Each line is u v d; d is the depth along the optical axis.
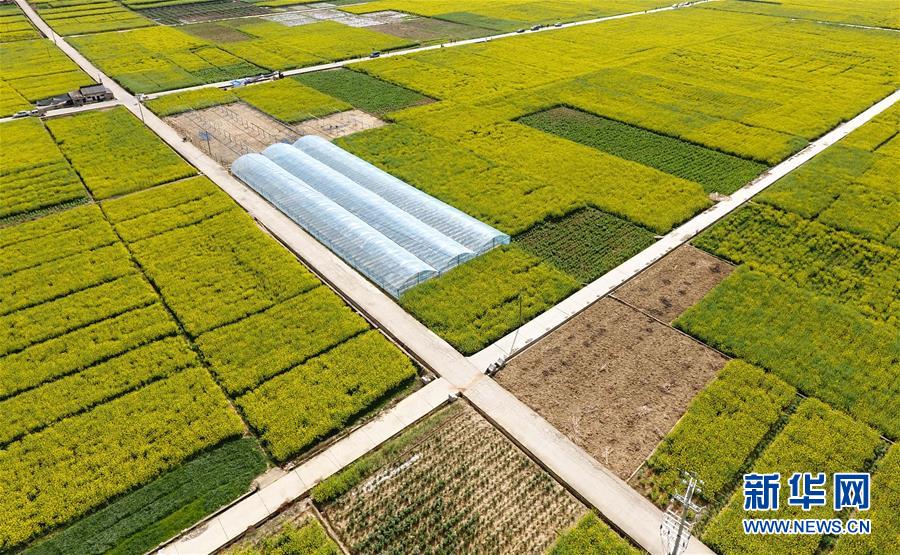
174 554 26.91
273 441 31.80
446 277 44.72
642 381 35.88
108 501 29.19
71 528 27.97
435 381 35.94
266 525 28.31
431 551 27.44
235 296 42.75
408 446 31.94
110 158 64.06
